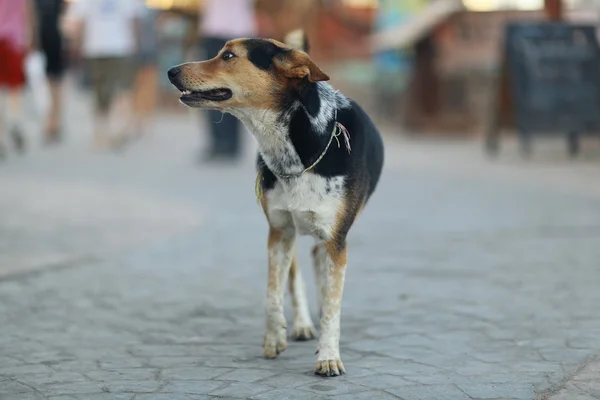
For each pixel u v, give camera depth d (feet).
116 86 51.11
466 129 55.31
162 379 15.28
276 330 16.61
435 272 22.88
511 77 44.86
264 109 15.65
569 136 45.24
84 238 27.35
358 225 29.04
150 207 32.60
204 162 44.93
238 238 27.40
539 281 21.79
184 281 22.34
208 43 40.34
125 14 50.06
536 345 17.02
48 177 39.58
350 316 19.19
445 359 16.30
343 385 14.94
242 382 15.11
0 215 30.73
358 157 16.15
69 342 17.49
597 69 44.01
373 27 66.95
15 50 43.34
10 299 20.61
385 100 59.77
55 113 51.93
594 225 28.37
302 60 15.33
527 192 34.91
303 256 25.30
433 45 55.01
